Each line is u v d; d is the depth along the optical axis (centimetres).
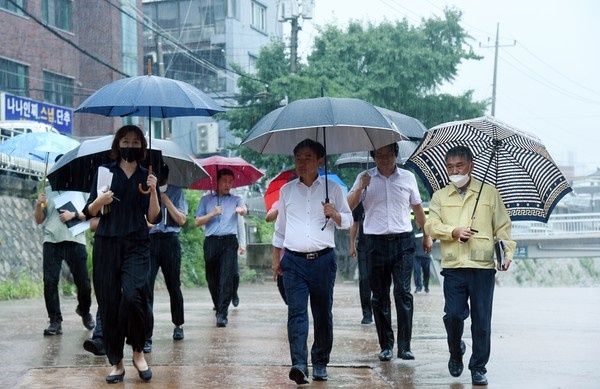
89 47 3972
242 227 1359
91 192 733
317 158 748
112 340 735
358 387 721
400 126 881
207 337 1085
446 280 741
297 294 736
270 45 3912
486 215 734
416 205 867
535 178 757
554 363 858
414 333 1136
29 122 2555
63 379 754
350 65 3788
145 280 732
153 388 715
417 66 3700
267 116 779
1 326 1212
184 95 801
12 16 3478
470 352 930
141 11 4272
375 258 863
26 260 2156
